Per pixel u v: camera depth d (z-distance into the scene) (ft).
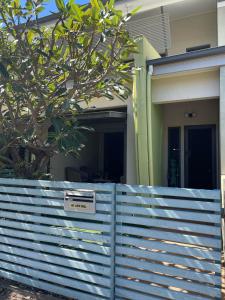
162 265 11.00
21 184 14.62
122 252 11.82
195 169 29.84
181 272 10.60
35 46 16.05
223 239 13.19
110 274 11.92
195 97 22.31
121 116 24.36
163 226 10.97
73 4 14.52
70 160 36.45
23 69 14.70
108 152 41.45
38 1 14.93
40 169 18.33
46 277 13.58
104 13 14.62
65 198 13.12
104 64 16.48
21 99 16.29
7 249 14.90
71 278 12.99
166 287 11.10
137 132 22.53
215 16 31.45
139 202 11.50
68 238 13.08
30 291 13.80
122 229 11.84
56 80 16.94
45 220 13.66
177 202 10.73
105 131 40.78
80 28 15.31
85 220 12.69
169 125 30.58
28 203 14.24
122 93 17.81
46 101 16.29
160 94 23.70
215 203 10.10
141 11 31.81
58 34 16.31
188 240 10.50
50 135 16.94
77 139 16.93
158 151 26.37
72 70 15.88
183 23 32.99
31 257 14.11
